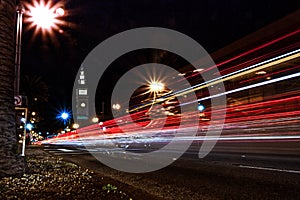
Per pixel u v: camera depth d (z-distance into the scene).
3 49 7.53
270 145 17.56
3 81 7.41
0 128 7.28
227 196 6.33
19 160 7.65
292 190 6.56
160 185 7.91
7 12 7.74
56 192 5.95
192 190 7.11
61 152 23.11
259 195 6.25
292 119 17.38
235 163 11.84
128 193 6.18
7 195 5.53
